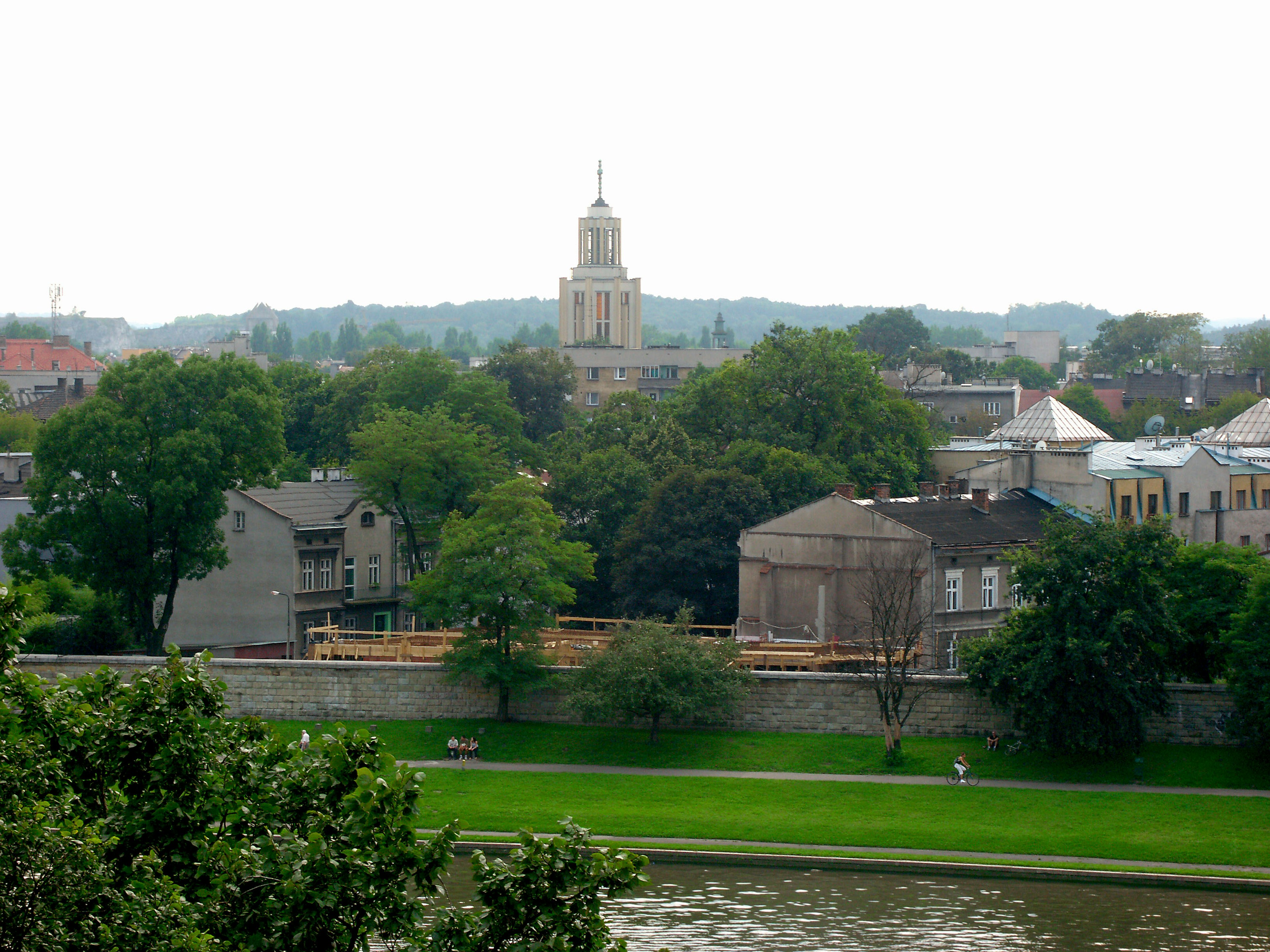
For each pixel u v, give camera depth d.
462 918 33.56
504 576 96.56
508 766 91.69
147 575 110.38
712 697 93.44
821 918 65.94
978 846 76.12
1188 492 130.25
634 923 65.12
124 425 107.50
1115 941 63.03
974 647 92.44
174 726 36.44
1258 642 87.69
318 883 32.06
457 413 147.88
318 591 125.12
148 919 30.47
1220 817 80.44
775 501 130.00
